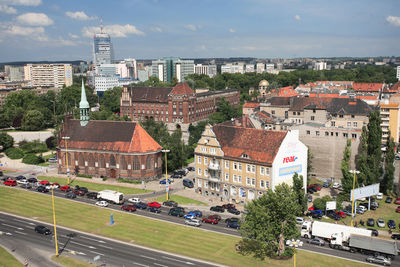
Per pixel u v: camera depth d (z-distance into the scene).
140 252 79.12
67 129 143.12
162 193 120.00
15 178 137.00
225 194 113.25
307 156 116.94
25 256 77.56
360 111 149.12
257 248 80.94
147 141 133.88
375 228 94.50
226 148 112.69
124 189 124.12
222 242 83.88
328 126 134.75
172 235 87.75
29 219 97.94
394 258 78.31
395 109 166.75
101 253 78.75
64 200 113.06
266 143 106.69
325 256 77.94
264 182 104.12
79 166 140.00
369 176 111.19
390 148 117.62
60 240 85.31
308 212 102.50
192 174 142.25
